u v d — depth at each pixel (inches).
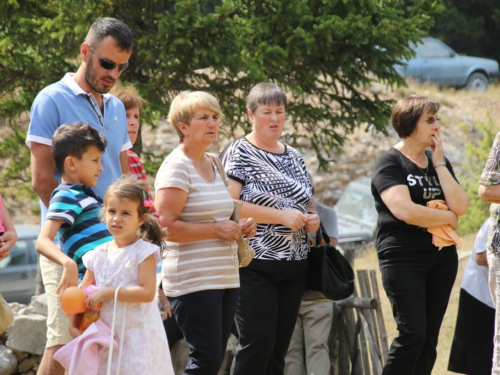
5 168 924.0
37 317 542.0
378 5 913.5
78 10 767.1
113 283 350.9
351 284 508.1
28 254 1035.3
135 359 348.8
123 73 851.4
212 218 434.6
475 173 1467.8
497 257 462.6
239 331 479.2
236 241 441.1
